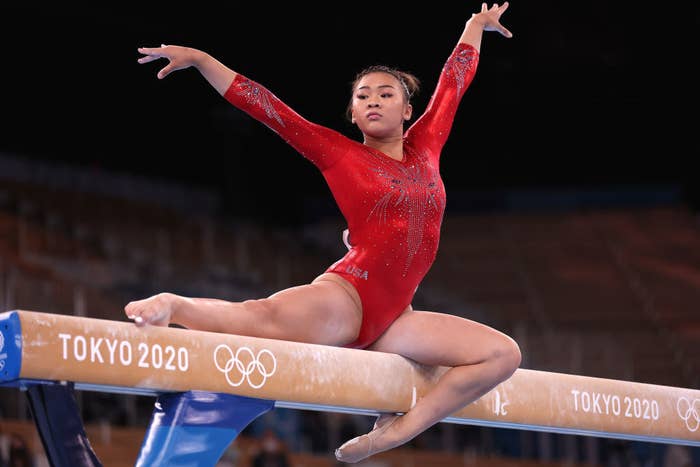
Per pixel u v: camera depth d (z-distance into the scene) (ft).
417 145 36.94
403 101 36.35
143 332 28.02
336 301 33.94
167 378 28.25
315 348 32.01
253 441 109.60
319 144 34.73
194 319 30.19
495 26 41.70
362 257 34.76
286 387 30.86
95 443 97.25
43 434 26.25
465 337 34.58
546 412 37.81
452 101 38.96
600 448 127.75
